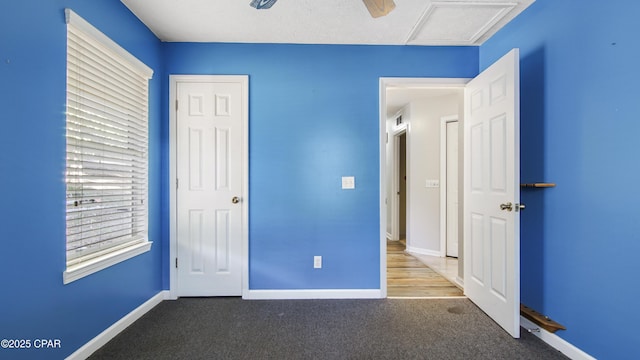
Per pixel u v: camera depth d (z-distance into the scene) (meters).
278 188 2.60
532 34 2.02
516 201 1.89
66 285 1.57
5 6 1.24
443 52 2.64
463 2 2.01
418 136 4.35
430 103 4.25
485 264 2.27
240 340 1.90
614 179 1.49
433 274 3.32
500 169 2.05
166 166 2.56
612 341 1.50
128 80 2.09
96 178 1.80
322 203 2.61
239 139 2.59
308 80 2.61
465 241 2.60
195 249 2.58
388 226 5.43
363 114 2.62
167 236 2.56
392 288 2.86
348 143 2.62
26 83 1.34
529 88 2.05
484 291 2.29
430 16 2.18
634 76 1.41
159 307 2.40
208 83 2.58
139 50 2.21
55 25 1.48
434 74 2.63
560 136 1.80
